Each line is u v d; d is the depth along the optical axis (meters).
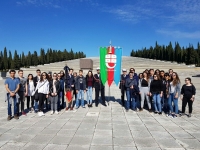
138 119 7.53
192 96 7.87
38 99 8.44
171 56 64.19
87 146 4.88
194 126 6.59
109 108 9.66
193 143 5.09
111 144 5.00
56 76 8.72
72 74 9.84
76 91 9.57
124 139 5.36
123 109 9.43
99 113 8.57
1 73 32.50
